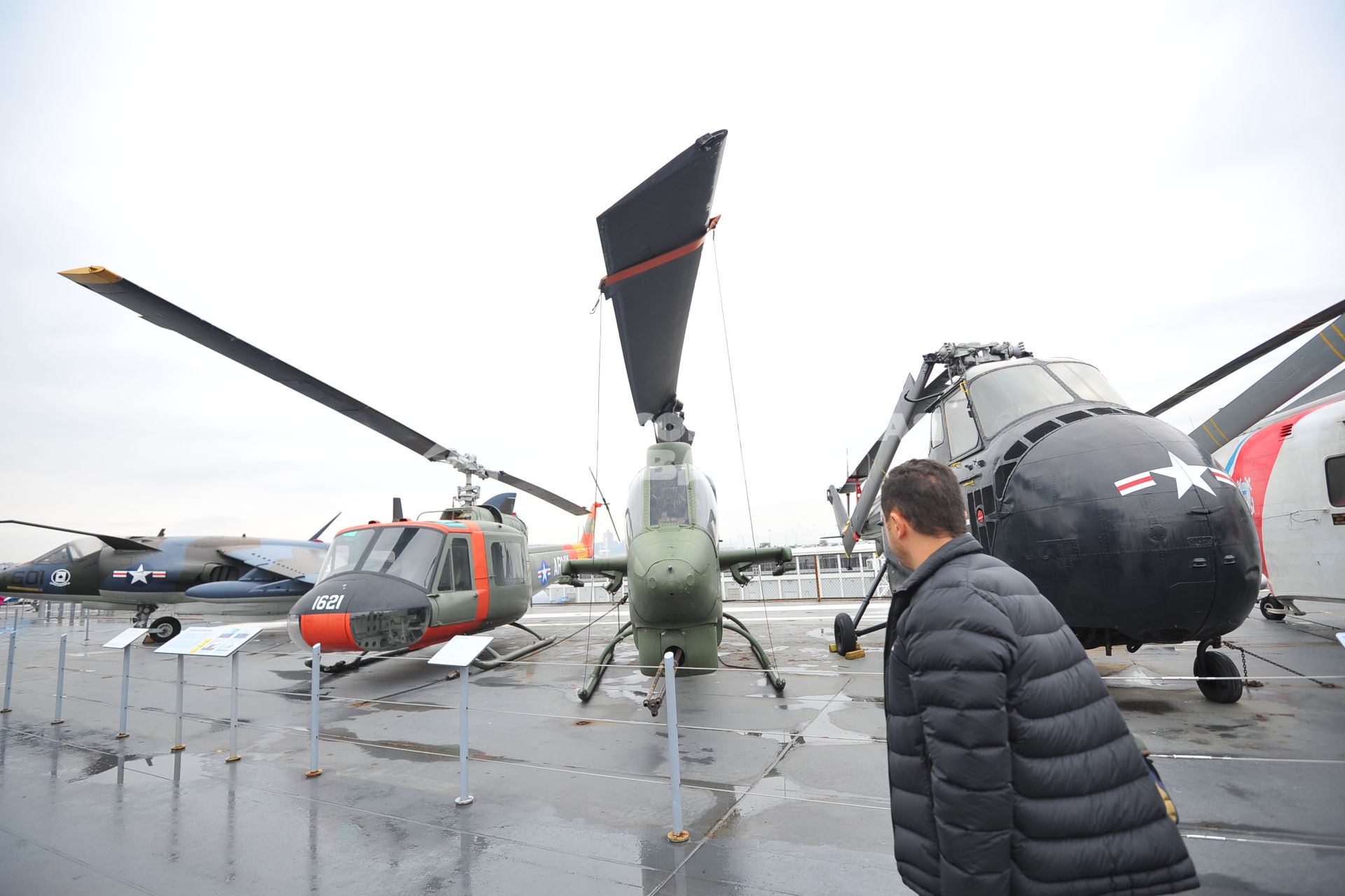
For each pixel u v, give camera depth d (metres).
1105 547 4.70
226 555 15.04
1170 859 1.51
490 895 2.89
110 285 5.03
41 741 5.86
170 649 5.59
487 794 4.18
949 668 1.54
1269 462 9.59
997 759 1.47
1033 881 1.50
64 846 3.57
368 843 3.49
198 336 5.83
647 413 5.98
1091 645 5.29
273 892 3.01
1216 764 3.98
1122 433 5.02
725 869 3.02
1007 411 5.97
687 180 2.88
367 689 8.19
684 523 6.60
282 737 5.83
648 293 3.69
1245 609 4.59
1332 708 5.17
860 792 3.94
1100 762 1.54
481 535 9.58
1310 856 2.83
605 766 4.69
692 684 7.57
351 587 7.89
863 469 9.95
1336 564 8.40
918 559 1.91
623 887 2.90
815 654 9.66
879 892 2.76
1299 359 7.49
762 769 4.46
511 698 7.27
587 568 8.45
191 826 3.80
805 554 21.95
